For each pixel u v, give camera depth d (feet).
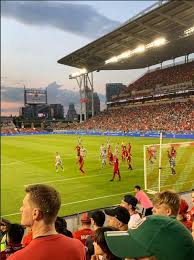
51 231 10.48
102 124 251.19
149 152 64.69
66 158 126.82
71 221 42.91
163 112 182.80
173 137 157.07
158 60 155.53
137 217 24.57
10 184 83.66
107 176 87.92
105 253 11.22
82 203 62.90
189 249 8.07
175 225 8.36
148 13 116.37
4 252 18.04
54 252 10.04
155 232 8.16
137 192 37.81
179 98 164.25
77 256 10.49
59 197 10.75
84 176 89.45
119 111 252.01
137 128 206.90
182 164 58.59
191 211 26.03
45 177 90.74
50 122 430.20
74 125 295.69
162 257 7.92
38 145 187.83
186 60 128.47
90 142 185.37
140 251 8.06
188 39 96.43
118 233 8.66
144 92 202.80
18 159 129.90
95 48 185.37
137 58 161.89
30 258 9.79
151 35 146.82
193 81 132.26
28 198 10.35
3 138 267.39
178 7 96.17
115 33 156.25
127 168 97.96
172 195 12.83
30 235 19.39
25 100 448.24
